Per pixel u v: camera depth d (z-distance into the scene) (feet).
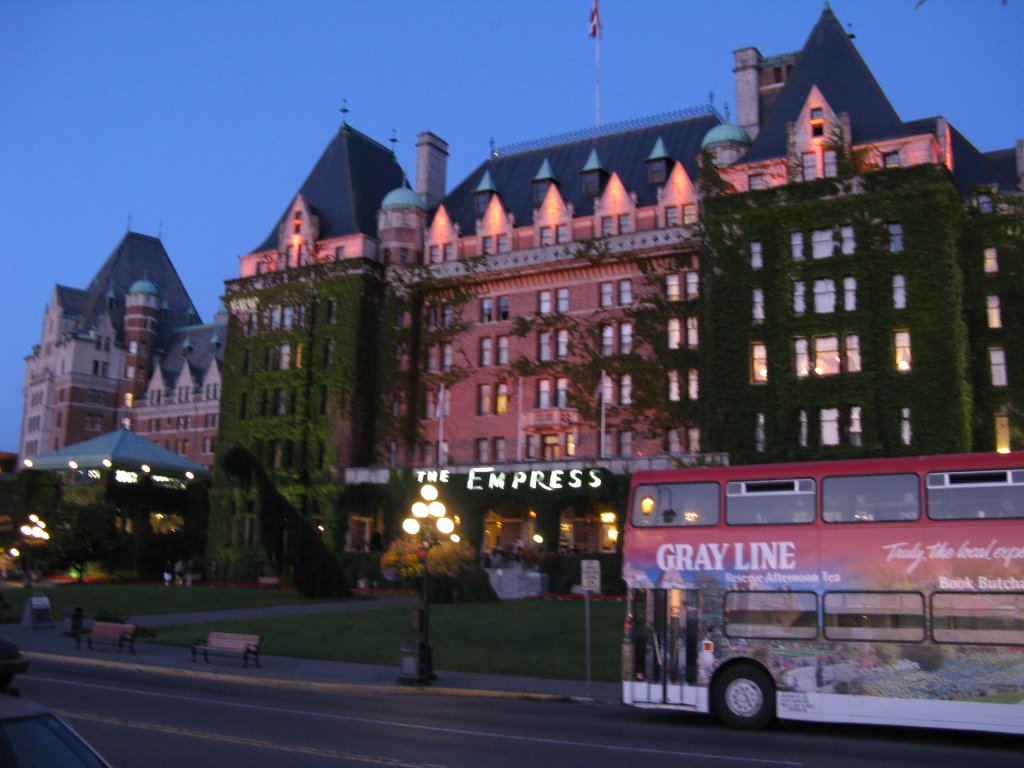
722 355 191.52
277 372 256.11
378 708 71.77
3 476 356.38
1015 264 187.32
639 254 217.97
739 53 240.73
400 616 136.36
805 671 64.03
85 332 424.05
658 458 194.08
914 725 60.64
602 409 206.49
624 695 68.90
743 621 66.49
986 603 60.34
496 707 75.87
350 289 248.93
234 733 56.54
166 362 431.84
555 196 239.30
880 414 175.94
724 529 68.39
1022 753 58.34
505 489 209.46
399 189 260.83
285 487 243.60
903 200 180.14
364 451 243.60
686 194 220.84
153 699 71.20
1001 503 61.36
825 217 185.68
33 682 79.00
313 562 176.86
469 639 116.26
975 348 187.32
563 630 120.78
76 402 414.00
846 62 206.28
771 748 57.47
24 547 243.40
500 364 236.02
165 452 278.05
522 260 234.79
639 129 251.39
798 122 196.44
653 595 69.46
